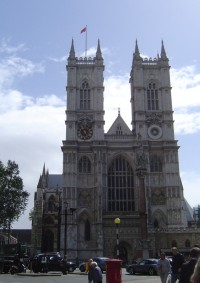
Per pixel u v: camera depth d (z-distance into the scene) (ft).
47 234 452.35
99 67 369.71
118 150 345.92
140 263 180.96
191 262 42.09
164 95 363.35
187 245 308.19
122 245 315.58
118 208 333.21
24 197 319.88
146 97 363.76
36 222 479.41
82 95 364.79
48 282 123.24
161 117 358.23
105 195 331.57
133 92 375.25
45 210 462.60
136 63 371.15
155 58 376.48
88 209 331.77
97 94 361.51
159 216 330.95
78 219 328.49
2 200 306.35
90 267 77.87
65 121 353.31
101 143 343.87
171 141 347.15
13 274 174.40
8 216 307.78
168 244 309.83
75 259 295.69
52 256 186.80
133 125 368.27
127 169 343.46
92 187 336.90
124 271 216.95
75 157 341.62
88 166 343.67
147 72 371.97
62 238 320.70
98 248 310.24
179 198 331.98
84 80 368.48
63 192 331.98
